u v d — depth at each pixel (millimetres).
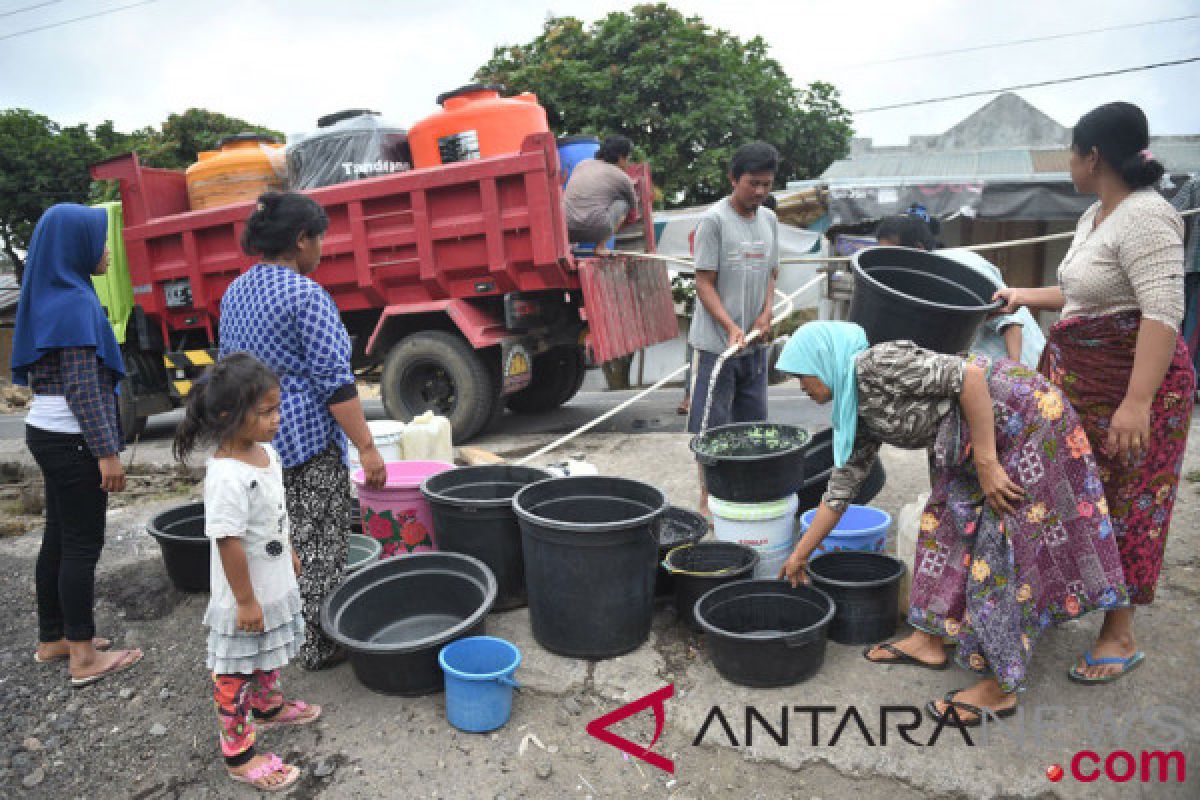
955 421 2473
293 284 2742
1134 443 2432
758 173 4012
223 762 2617
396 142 6191
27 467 6824
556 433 6926
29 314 2861
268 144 6629
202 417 2279
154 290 6719
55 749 2730
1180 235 2381
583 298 6188
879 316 2969
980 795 2260
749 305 4242
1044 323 14945
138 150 19156
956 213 12227
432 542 3664
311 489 2904
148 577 3904
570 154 7039
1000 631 2420
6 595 3883
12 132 21250
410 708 2809
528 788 2406
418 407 6367
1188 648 2865
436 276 5855
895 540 3936
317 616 2979
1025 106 16453
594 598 2898
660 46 15938
